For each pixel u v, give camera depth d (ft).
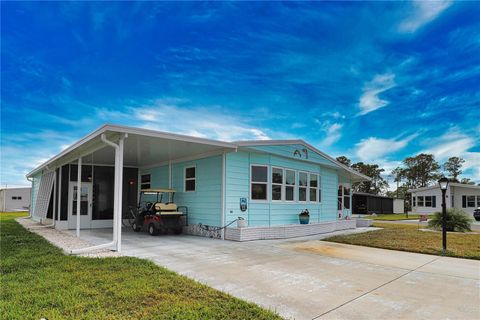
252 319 11.32
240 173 33.94
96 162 42.68
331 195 49.73
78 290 13.85
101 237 32.30
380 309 12.73
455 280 17.37
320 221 45.52
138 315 11.37
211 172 33.94
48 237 31.96
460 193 98.68
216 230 32.24
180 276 16.58
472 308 13.01
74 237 32.12
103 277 16.02
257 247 27.17
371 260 22.53
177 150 33.27
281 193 38.47
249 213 34.42
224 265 19.93
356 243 30.22
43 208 47.88
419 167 163.12
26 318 10.90
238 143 32.04
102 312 11.53
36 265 18.62
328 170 49.29
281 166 38.68
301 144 41.32
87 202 43.09
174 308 12.07
